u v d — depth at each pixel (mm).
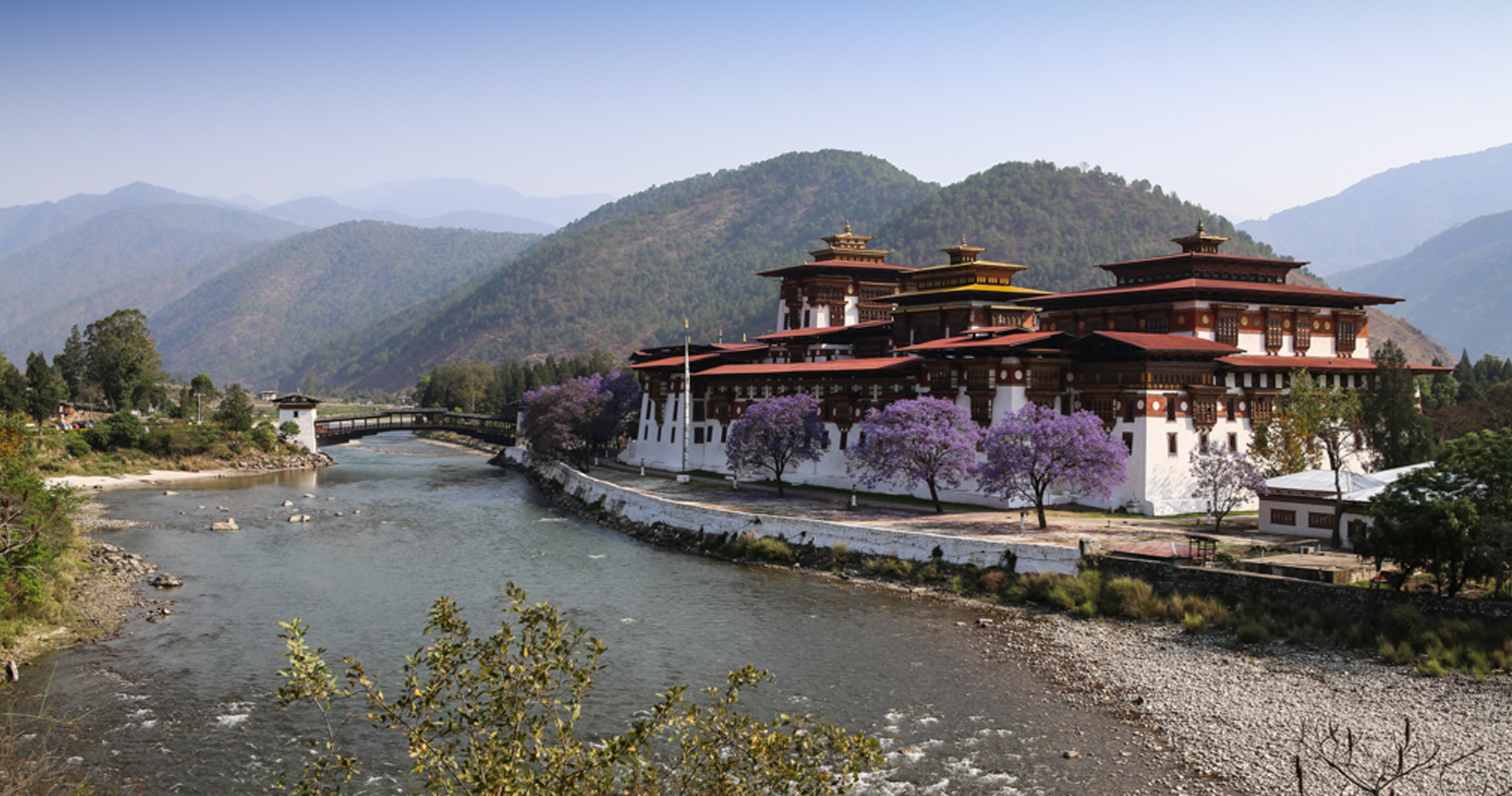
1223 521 82125
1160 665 52812
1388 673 49219
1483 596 53625
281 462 172250
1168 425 87938
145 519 107188
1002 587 68875
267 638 58719
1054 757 41562
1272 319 104688
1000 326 121062
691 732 27281
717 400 130875
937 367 98062
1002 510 90125
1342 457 94188
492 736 22062
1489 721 42938
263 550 88375
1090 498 90875
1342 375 101562
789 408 103688
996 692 49531
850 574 76000
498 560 83875
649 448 145625
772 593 70688
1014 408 91250
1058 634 59375
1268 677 50094
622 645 57375
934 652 56094
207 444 166750
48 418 179375
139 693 49312
